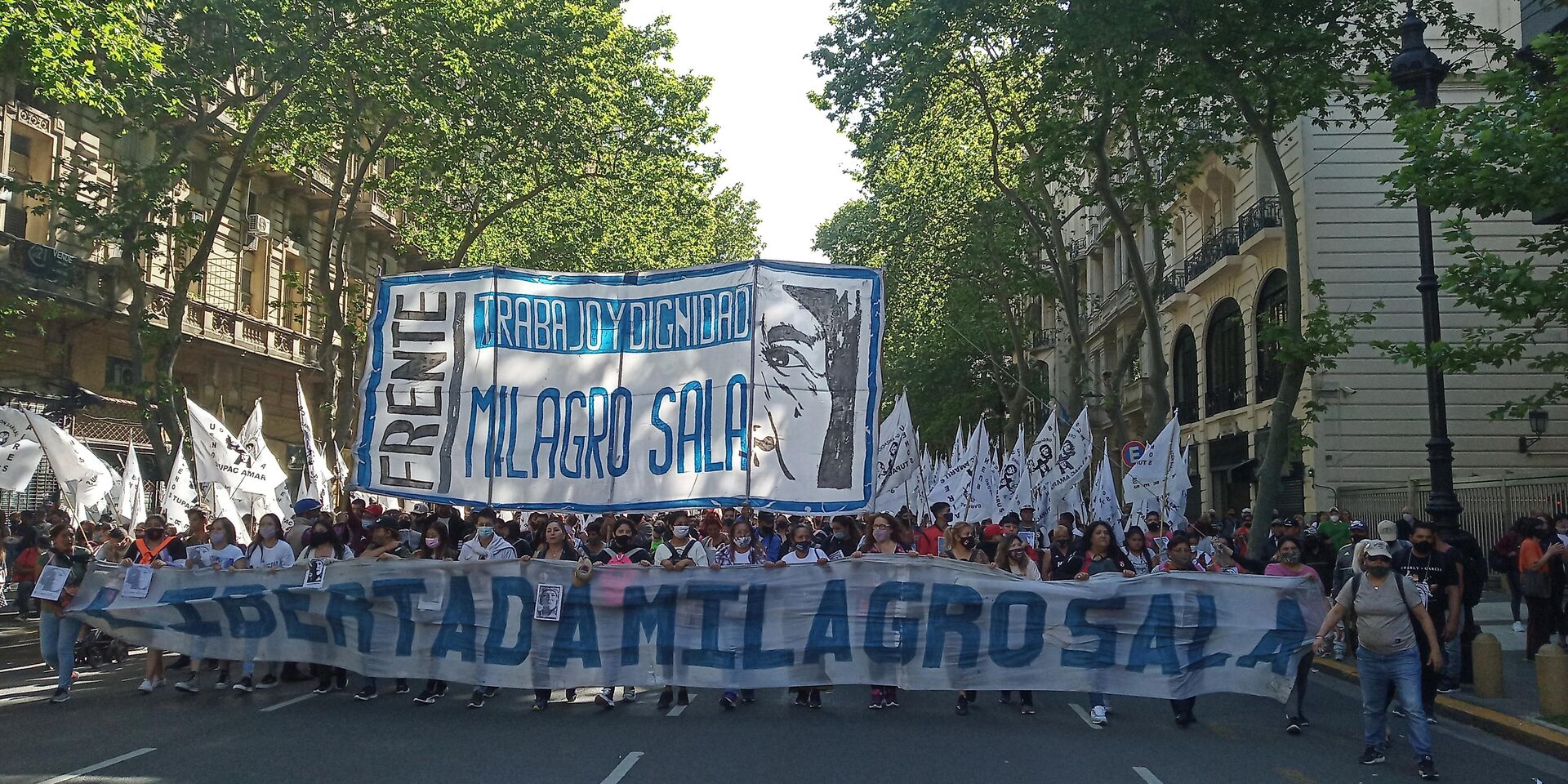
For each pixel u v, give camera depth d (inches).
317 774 308.7
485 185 992.9
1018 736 374.9
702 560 464.4
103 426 1042.7
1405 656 337.7
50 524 742.5
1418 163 421.1
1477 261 413.4
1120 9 641.6
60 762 324.2
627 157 1021.2
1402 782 325.4
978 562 450.6
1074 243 1441.9
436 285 410.0
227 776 306.7
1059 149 764.6
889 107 924.0
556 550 436.1
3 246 911.7
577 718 402.9
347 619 438.3
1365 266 1013.8
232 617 449.7
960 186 1186.6
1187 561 430.9
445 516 576.1
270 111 874.1
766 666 416.8
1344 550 575.2
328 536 463.8
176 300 812.6
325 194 1374.3
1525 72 438.9
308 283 1390.3
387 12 802.2
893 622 416.5
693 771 315.6
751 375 387.2
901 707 432.1
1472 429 991.0
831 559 452.1
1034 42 772.0
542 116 904.9
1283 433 656.4
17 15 582.9
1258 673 398.9
